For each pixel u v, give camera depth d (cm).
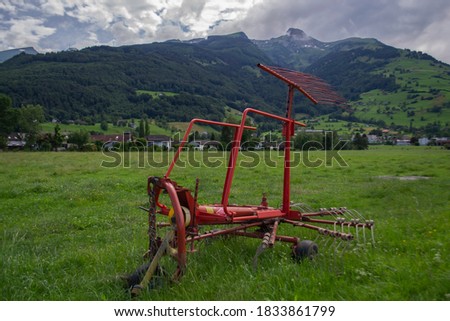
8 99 8719
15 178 2256
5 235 949
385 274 512
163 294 491
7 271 571
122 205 1386
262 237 641
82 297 502
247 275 525
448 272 484
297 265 561
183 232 488
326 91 784
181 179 2164
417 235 761
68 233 1008
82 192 1644
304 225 657
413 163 3366
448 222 839
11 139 9150
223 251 653
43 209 1356
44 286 542
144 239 848
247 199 1478
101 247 816
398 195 1480
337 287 481
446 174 2455
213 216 579
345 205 1353
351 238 594
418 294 454
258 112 650
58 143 7656
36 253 775
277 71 706
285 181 712
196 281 517
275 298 461
